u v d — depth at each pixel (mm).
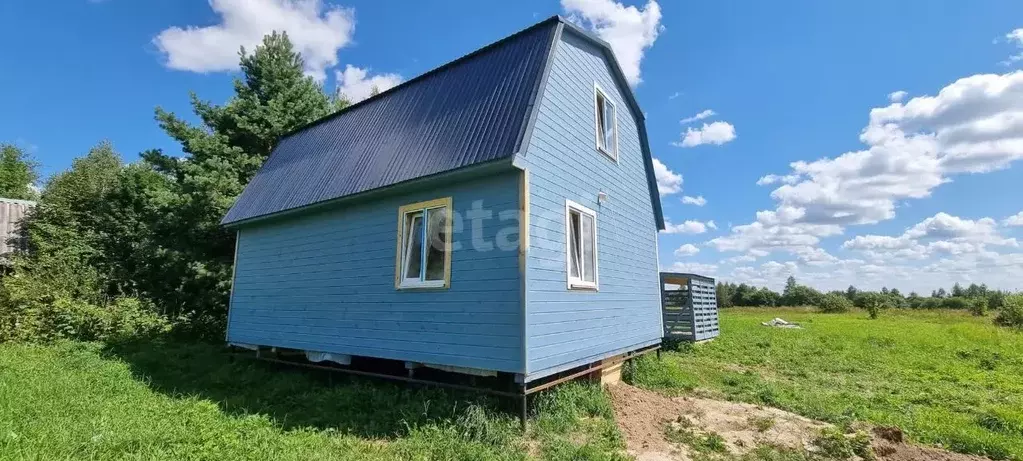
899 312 41469
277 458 4605
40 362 9016
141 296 14664
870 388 9852
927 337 19375
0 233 14891
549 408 6465
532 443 5570
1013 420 7184
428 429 5602
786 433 6391
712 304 16500
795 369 11938
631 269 9648
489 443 5422
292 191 9664
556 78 7477
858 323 28375
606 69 9703
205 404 6297
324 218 8898
